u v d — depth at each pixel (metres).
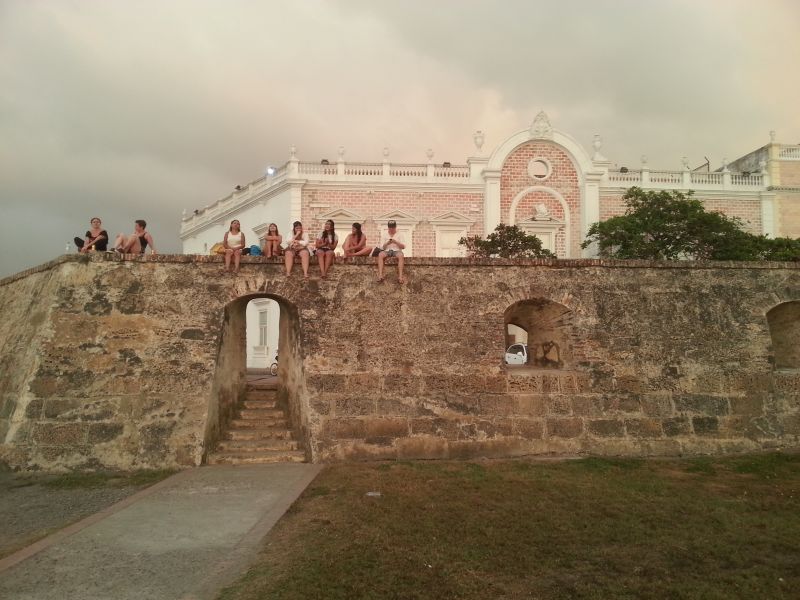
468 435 10.02
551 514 6.75
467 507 7.02
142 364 9.84
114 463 9.37
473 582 4.96
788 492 7.73
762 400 10.55
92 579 5.04
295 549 5.66
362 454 9.85
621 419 10.27
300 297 10.34
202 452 9.53
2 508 7.43
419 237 30.53
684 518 6.62
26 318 11.07
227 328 10.73
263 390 12.41
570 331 10.75
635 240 26.78
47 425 9.40
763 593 4.78
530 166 31.56
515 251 27.17
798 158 32.62
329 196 30.11
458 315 10.46
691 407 10.39
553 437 10.14
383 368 10.17
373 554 5.50
